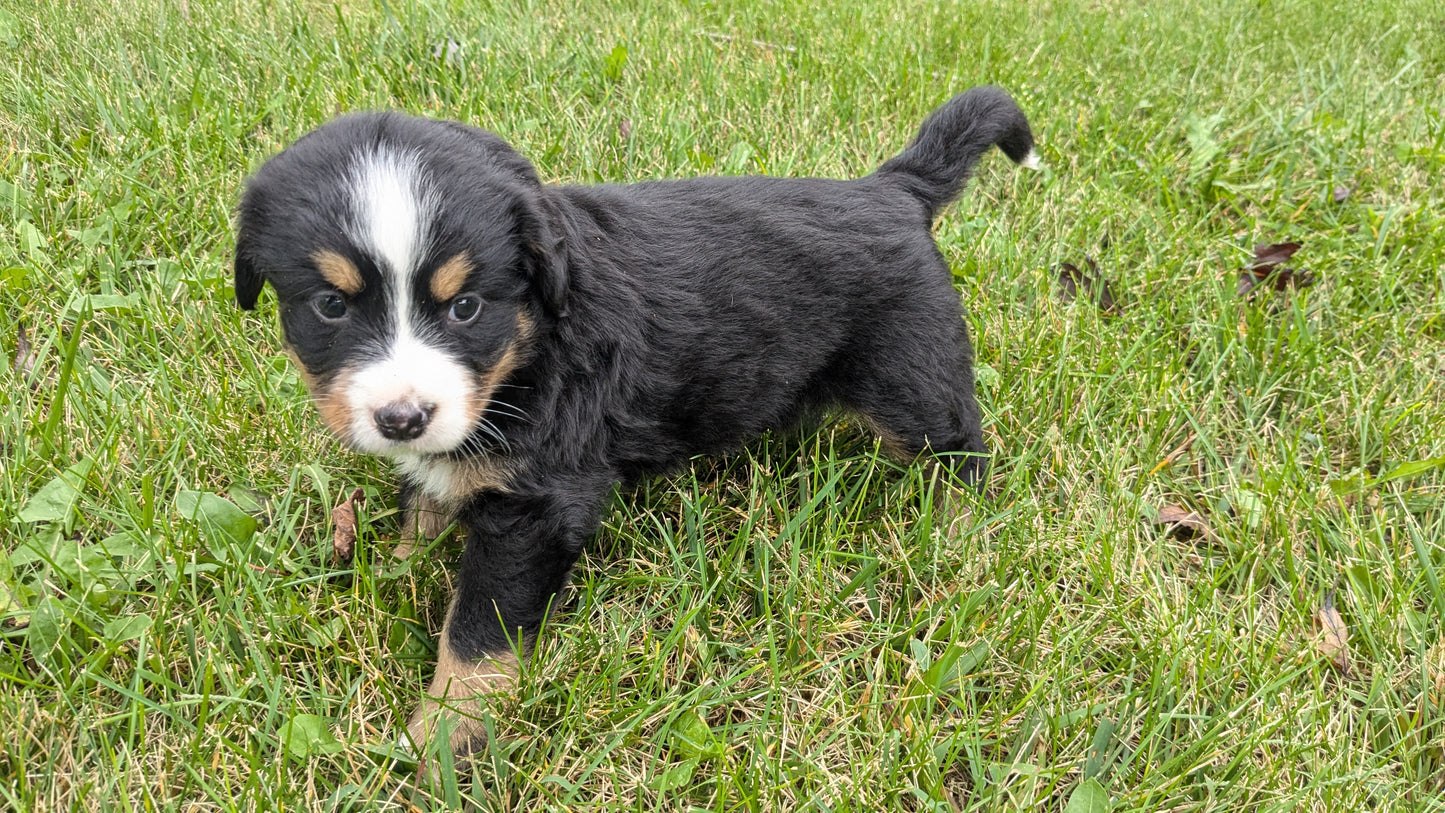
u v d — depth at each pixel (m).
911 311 0.52
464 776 0.43
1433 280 0.72
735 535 0.54
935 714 0.47
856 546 0.54
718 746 0.41
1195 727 0.46
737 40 1.00
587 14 1.02
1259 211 0.81
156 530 0.46
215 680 0.43
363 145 0.39
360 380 0.38
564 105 0.82
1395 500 0.59
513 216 0.40
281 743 0.40
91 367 0.55
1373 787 0.45
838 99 0.88
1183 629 0.49
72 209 0.65
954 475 0.55
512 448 0.43
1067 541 0.54
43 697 0.41
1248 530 0.56
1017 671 0.48
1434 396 0.65
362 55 0.86
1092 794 0.41
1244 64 1.04
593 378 0.44
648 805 0.42
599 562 0.52
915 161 0.55
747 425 0.52
